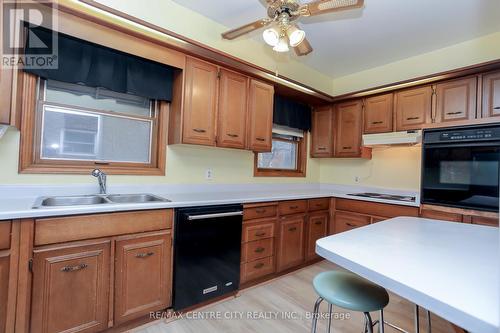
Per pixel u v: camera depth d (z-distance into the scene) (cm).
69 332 146
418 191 295
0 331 127
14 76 147
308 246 287
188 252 191
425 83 266
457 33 250
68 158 196
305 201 284
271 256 250
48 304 140
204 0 220
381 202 271
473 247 100
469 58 261
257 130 266
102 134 211
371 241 106
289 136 359
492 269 79
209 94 232
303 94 316
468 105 240
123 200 205
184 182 251
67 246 145
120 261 163
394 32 252
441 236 116
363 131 315
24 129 176
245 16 243
